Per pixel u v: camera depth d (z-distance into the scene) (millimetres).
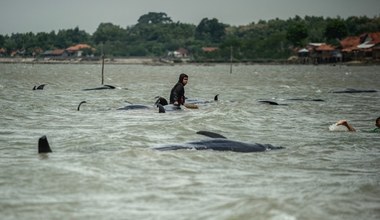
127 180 22172
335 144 31578
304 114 46969
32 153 27469
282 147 29969
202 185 21672
